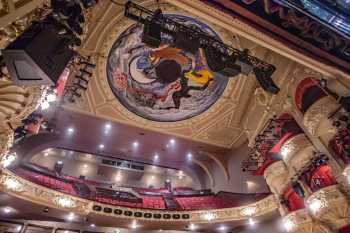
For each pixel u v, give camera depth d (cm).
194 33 552
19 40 244
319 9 283
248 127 898
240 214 893
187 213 934
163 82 942
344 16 287
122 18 746
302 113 630
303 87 630
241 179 1059
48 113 874
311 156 594
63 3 310
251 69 594
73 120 992
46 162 1423
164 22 527
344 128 507
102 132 1063
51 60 260
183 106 998
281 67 726
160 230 966
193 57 873
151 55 872
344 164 517
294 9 285
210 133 1088
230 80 920
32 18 290
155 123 1036
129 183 1541
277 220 855
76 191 1023
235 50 618
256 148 777
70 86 796
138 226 929
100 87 891
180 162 1284
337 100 511
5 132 393
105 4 701
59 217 855
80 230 898
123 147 1159
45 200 775
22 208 783
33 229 840
